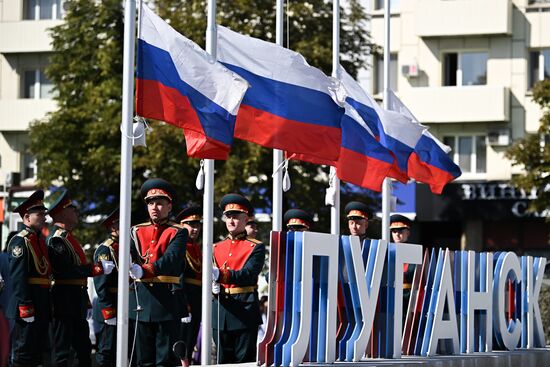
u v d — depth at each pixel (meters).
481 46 90.81
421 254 31.78
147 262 27.86
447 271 33.19
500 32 89.25
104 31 80.50
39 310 29.20
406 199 89.12
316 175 74.75
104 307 31.23
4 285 31.88
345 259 28.66
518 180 75.19
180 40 29.16
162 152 72.12
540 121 75.56
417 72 90.94
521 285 38.28
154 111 28.61
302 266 26.66
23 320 28.70
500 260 36.78
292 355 26.36
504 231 89.25
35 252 29.17
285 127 34.47
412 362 29.48
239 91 29.52
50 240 30.17
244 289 32.94
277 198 40.06
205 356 33.19
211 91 29.39
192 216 35.75
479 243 89.38
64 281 30.25
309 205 73.50
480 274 35.50
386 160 39.50
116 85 78.62
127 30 27.41
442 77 91.38
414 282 32.12
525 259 38.59
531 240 88.69
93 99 78.62
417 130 42.69
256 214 78.94
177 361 27.89
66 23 81.81
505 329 36.81
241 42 34.56
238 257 32.84
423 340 32.44
